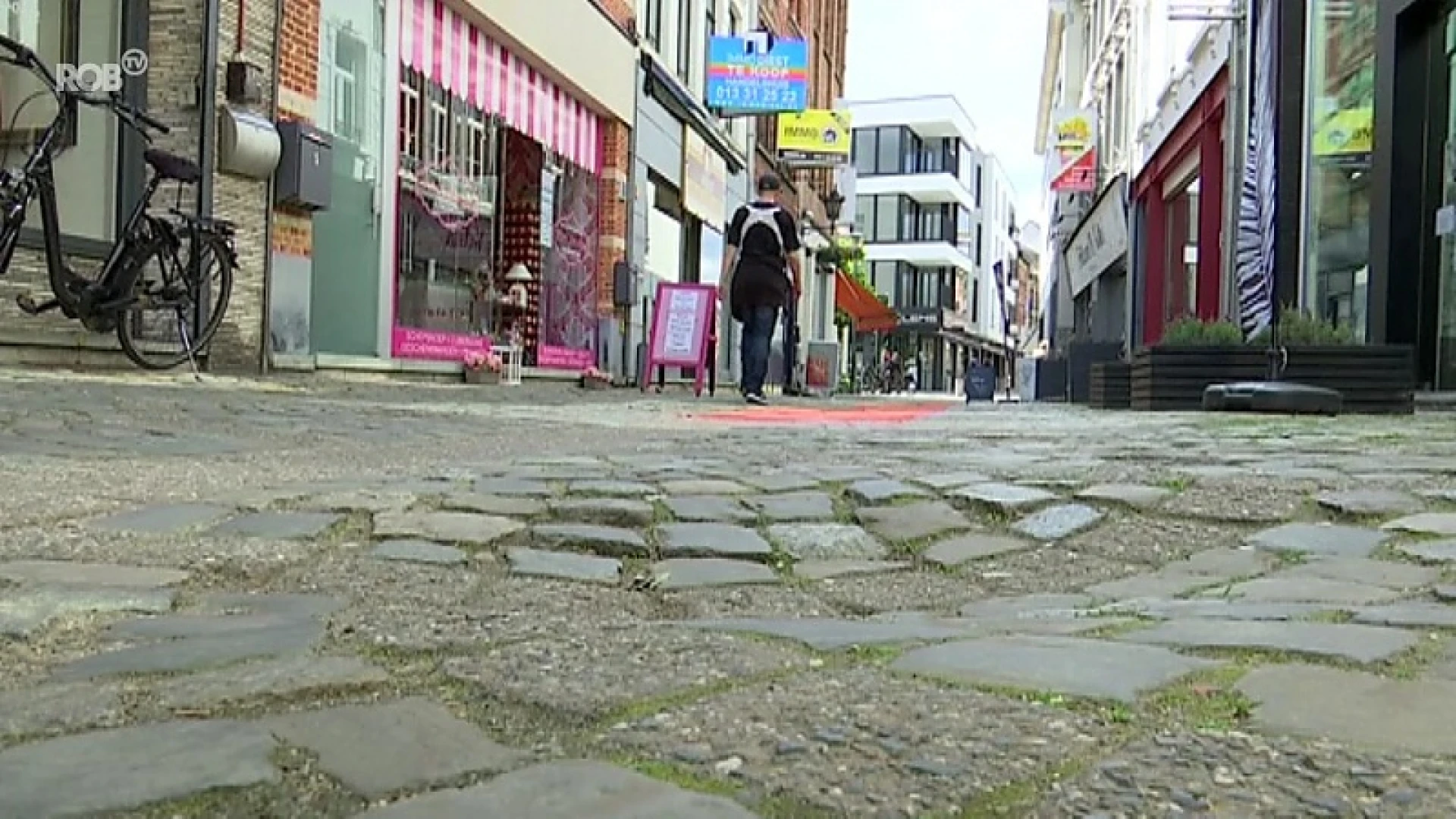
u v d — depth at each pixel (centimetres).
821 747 140
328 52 952
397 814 123
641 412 865
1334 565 276
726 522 338
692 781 131
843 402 1555
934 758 136
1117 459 464
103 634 206
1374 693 160
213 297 823
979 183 6950
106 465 414
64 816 123
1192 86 1658
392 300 1057
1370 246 1017
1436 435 598
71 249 767
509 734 150
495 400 904
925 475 414
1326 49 1155
